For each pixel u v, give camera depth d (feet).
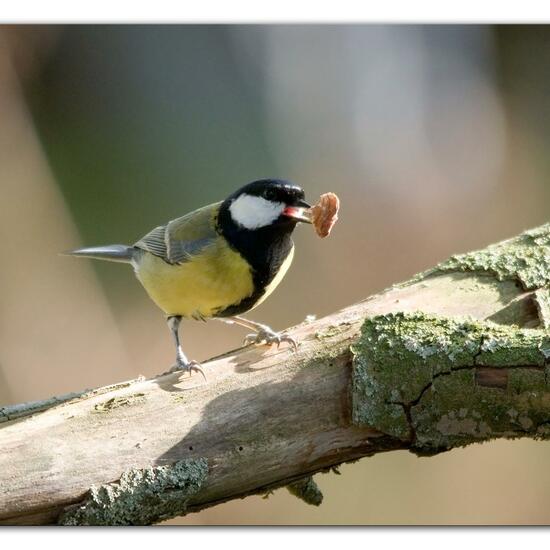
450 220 21.49
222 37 22.39
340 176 21.57
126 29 22.24
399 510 18.21
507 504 18.24
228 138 22.35
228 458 17.26
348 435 17.30
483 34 23.44
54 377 18.45
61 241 18.70
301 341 17.34
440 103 22.62
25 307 18.53
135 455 17.25
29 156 19.11
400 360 17.28
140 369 18.57
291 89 22.04
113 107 22.47
